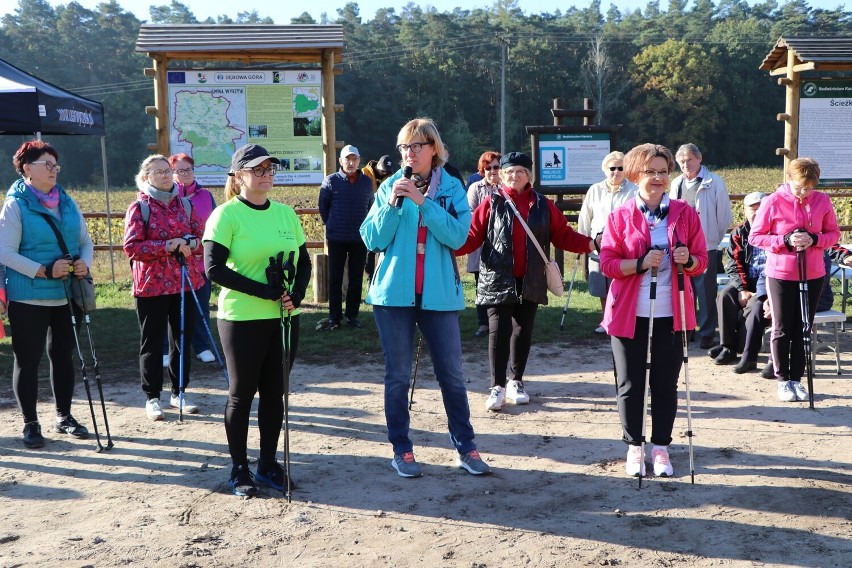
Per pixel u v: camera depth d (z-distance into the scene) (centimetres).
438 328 481
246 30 1038
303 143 1041
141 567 370
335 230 890
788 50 1045
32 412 543
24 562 376
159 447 541
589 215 870
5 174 7612
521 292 596
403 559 378
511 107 10012
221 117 1026
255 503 444
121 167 8575
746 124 9038
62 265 523
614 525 412
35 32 10512
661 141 8925
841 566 367
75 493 462
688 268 466
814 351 724
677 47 8925
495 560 376
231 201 446
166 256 591
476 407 627
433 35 11206
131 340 857
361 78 9481
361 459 516
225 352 448
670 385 474
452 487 467
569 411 614
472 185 859
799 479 469
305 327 916
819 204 621
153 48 990
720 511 427
